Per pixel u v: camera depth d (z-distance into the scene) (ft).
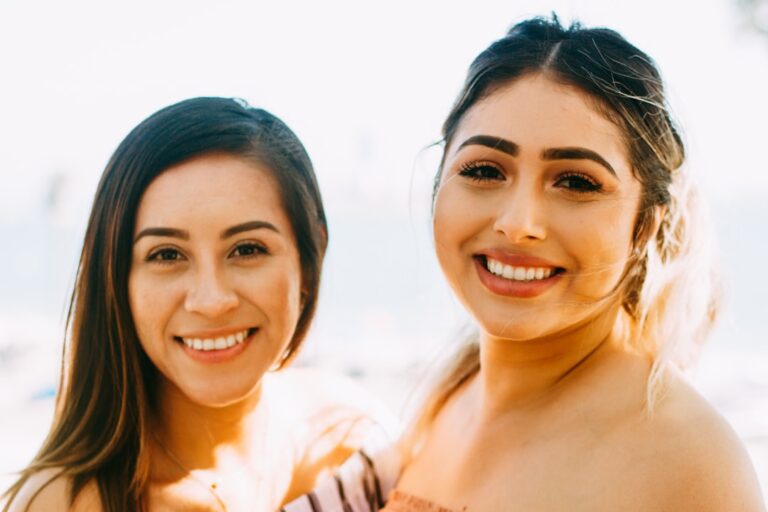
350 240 68.03
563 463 5.82
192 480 6.91
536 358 6.32
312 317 7.34
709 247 6.39
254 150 6.57
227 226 6.33
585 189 5.65
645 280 6.22
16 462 22.99
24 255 74.54
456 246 6.04
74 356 6.82
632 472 5.46
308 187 7.09
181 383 6.59
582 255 5.66
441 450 7.10
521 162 5.67
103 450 6.55
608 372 6.07
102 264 6.64
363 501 7.47
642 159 5.78
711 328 6.63
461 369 7.68
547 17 6.07
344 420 8.15
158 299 6.40
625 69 5.74
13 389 32.01
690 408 5.53
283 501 7.43
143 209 6.38
